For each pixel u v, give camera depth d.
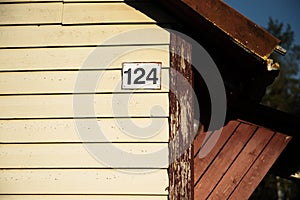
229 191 3.51
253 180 3.56
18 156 3.05
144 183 2.95
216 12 3.00
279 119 3.79
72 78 3.21
